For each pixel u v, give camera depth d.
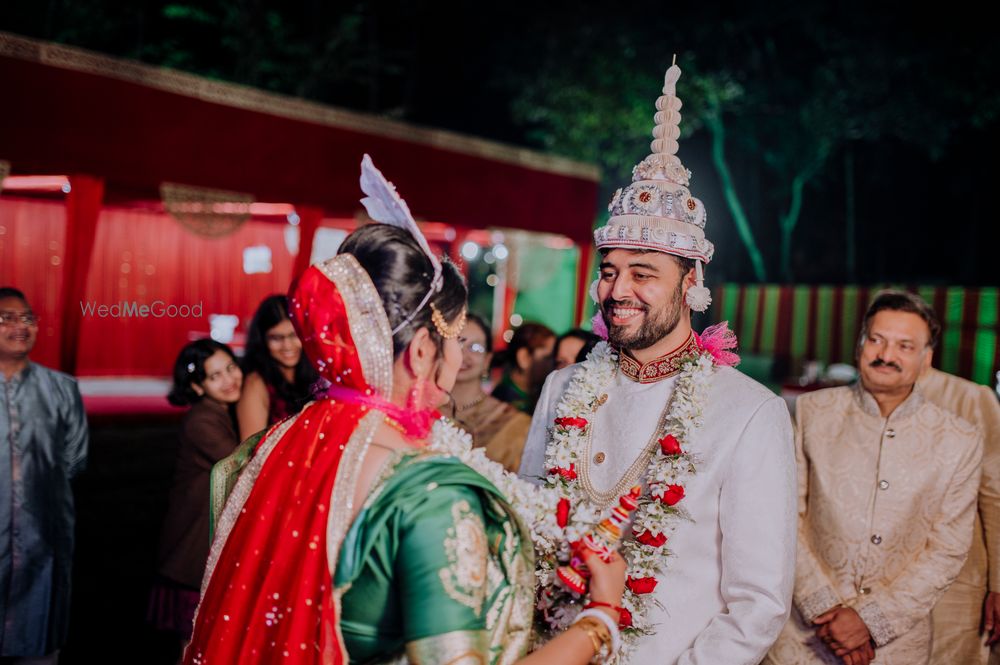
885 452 2.86
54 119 7.56
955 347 11.67
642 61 15.58
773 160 18.95
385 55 18.34
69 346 7.91
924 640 2.76
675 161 2.23
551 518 1.75
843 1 16.53
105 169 7.94
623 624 1.97
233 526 1.62
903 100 16.78
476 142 11.30
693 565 2.09
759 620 1.96
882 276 20.66
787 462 2.11
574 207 12.79
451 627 1.36
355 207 10.07
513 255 14.06
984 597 3.09
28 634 3.67
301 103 9.45
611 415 2.29
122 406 10.05
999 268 19.67
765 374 13.78
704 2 15.98
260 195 9.20
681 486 2.06
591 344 2.83
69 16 15.14
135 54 15.97
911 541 2.81
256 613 1.49
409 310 1.56
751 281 20.48
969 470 2.83
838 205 20.59
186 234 14.00
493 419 3.82
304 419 1.64
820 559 2.88
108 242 13.30
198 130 8.61
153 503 7.18
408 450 1.50
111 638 4.82
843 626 2.67
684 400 2.13
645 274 2.13
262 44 16.39
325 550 1.46
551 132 16.98
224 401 3.99
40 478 3.74
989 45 15.98
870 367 2.87
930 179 20.31
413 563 1.39
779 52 17.88
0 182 7.38
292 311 1.61
